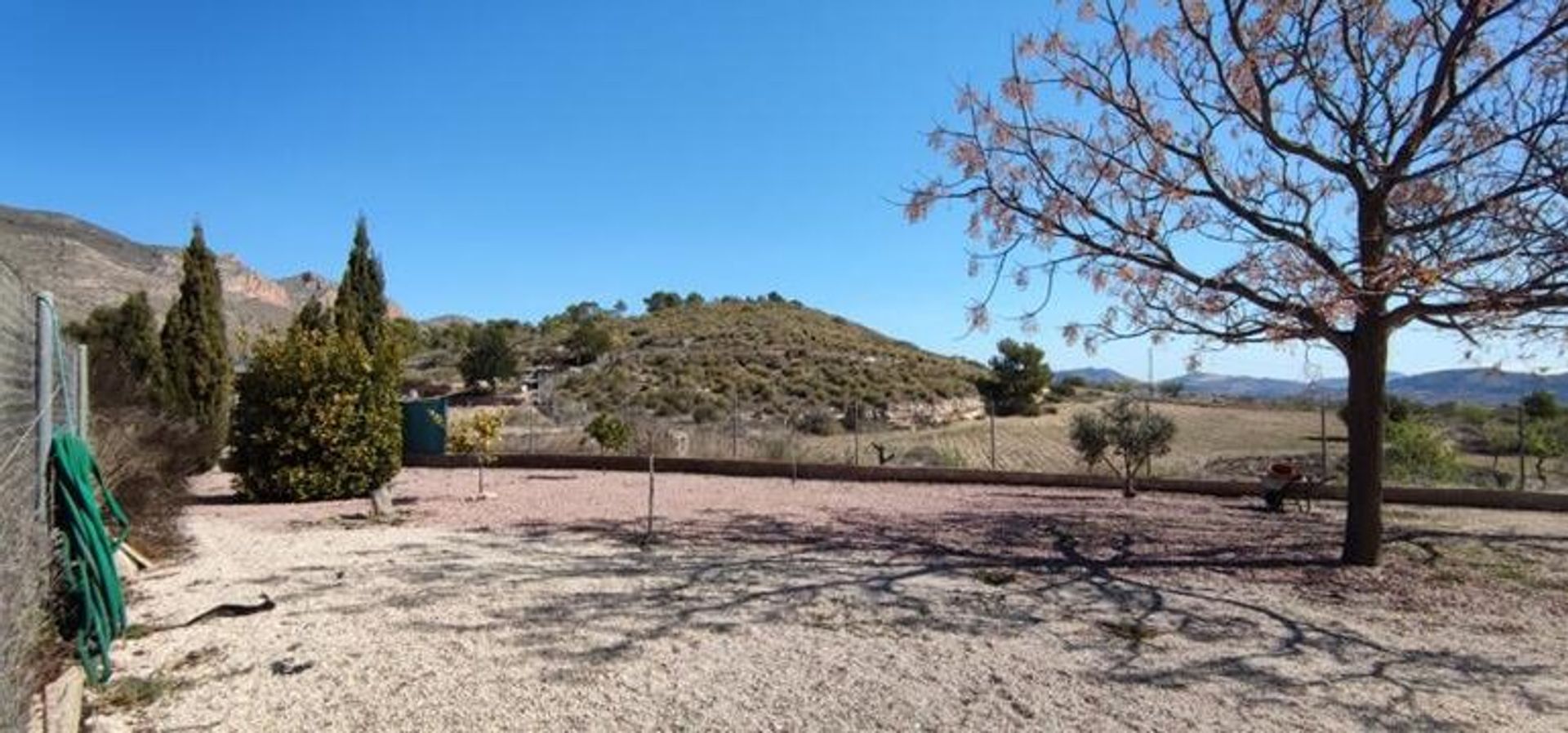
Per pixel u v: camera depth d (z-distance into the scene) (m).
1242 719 4.50
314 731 4.09
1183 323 8.69
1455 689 5.09
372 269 25.61
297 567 7.80
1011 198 9.04
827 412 37.59
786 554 8.83
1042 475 15.80
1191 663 5.43
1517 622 6.61
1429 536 10.34
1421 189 8.19
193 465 12.77
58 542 4.73
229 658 5.14
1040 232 8.82
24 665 3.56
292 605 6.41
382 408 13.70
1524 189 6.81
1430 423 18.53
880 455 18.27
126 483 8.18
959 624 6.23
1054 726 4.32
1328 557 9.02
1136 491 15.06
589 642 5.56
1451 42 7.76
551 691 4.66
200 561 8.09
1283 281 7.65
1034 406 41.31
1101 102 8.84
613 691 4.70
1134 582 7.77
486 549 8.86
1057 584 7.64
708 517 11.48
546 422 30.86
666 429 22.14
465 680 4.80
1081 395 45.50
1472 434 19.45
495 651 5.33
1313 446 22.48
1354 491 8.66
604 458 18.42
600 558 8.48
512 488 14.80
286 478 12.81
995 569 8.23
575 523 10.79
